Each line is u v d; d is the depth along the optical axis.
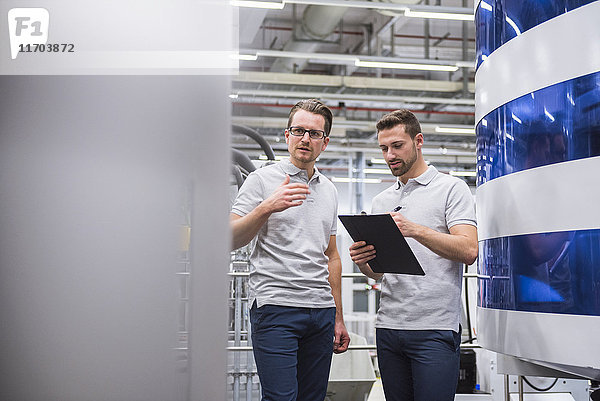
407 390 2.24
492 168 2.08
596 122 1.67
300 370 2.09
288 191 1.91
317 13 7.64
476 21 2.29
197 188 1.11
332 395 3.00
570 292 1.74
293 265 2.02
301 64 9.75
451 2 8.88
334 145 12.62
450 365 2.13
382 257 2.12
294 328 1.99
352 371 3.50
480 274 2.22
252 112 11.05
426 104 11.12
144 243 1.10
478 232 2.25
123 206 1.10
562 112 1.76
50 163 1.09
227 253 1.12
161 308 1.10
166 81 1.12
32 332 1.07
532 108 1.87
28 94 1.09
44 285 1.08
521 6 1.92
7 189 1.08
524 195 1.90
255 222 1.92
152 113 1.11
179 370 1.10
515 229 1.94
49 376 1.07
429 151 13.27
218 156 1.12
